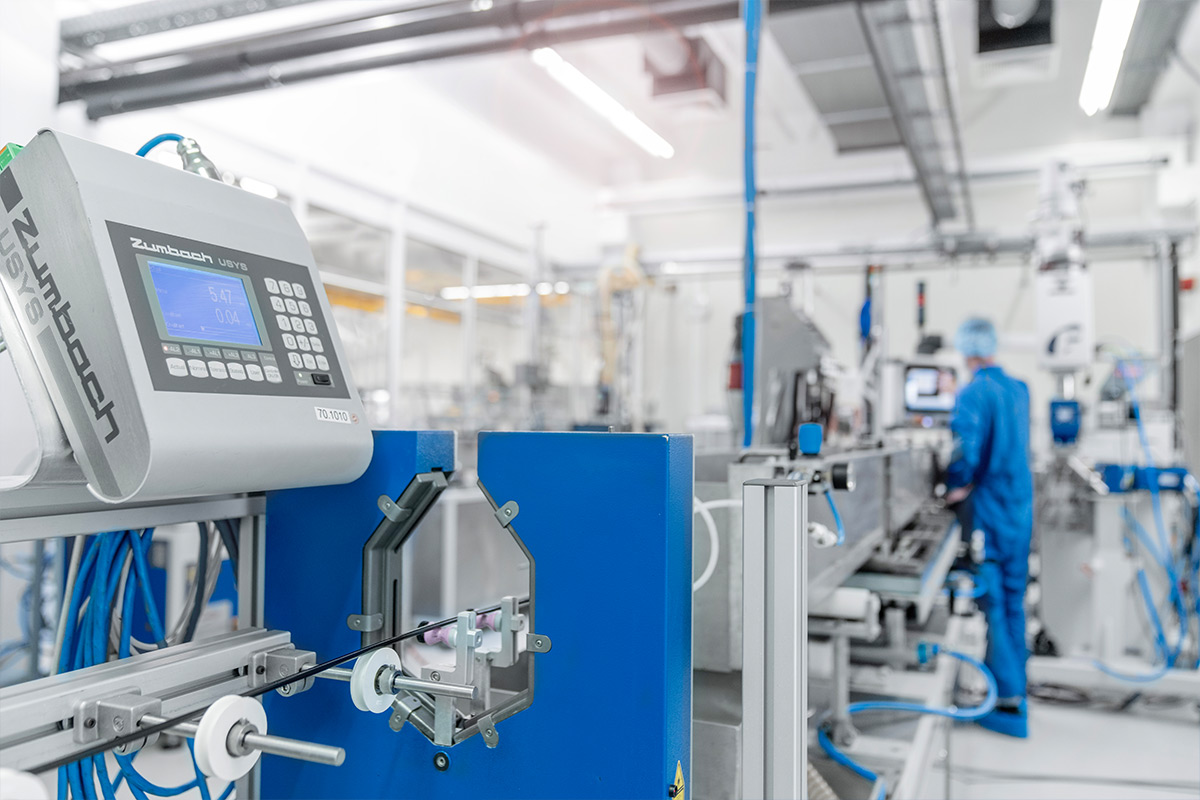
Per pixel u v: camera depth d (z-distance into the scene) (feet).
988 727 8.64
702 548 3.67
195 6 9.86
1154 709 9.37
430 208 17.24
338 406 2.49
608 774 2.38
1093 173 19.07
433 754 2.68
